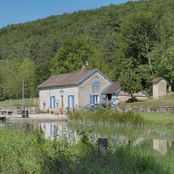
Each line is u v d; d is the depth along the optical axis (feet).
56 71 333.62
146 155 46.98
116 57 325.42
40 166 43.45
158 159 46.19
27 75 403.75
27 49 563.48
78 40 335.06
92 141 53.52
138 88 225.35
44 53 532.73
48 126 130.00
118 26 494.18
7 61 463.83
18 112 228.43
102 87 231.50
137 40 309.83
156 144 71.41
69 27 617.62
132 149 50.52
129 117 134.21
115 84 232.94
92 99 227.61
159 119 135.54
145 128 119.44
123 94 229.25
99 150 45.55
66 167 42.86
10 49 598.75
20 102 371.76
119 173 39.73
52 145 48.75
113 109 158.40
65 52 332.60
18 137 54.70
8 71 426.51
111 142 67.00
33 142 49.55
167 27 313.53
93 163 42.24
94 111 156.04
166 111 166.50
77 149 48.67
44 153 45.70
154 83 246.88
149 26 310.65
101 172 39.50
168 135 95.20
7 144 48.75
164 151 56.65
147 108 173.78
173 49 270.05
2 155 45.62
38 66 402.31
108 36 455.63
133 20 311.88
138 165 42.06
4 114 215.10
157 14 398.62
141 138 87.45
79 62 330.34
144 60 311.06
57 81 247.50
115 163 42.06
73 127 126.52
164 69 275.39
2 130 63.93
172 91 284.61
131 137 84.02
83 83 225.35
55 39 544.62
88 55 334.44
